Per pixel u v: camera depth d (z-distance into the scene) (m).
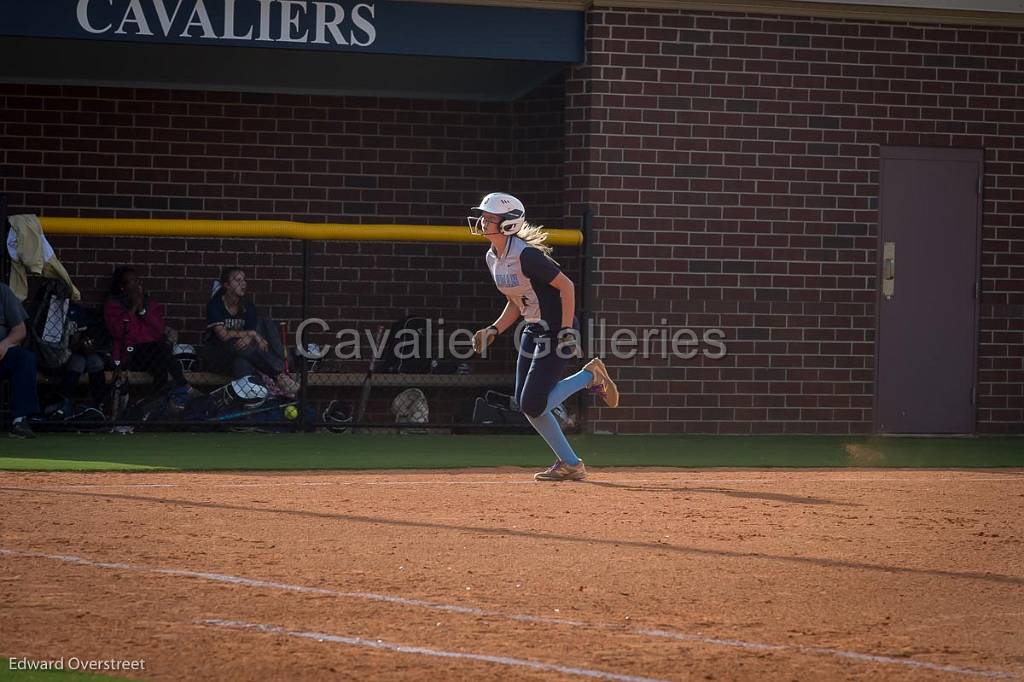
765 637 16.88
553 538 23.97
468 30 45.06
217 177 50.78
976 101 48.41
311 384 46.28
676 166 46.38
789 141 47.19
